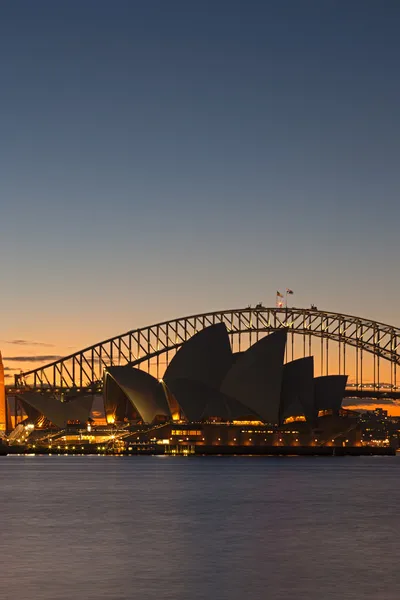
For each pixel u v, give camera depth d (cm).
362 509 9619
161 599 4556
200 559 5862
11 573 5291
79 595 4631
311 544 6644
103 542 6694
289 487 13312
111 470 18488
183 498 11044
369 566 5609
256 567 5553
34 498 10950
